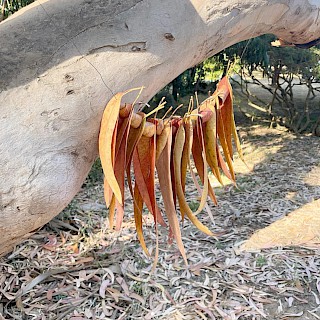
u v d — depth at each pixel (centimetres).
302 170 490
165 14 126
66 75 111
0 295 261
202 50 144
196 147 148
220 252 311
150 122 122
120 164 110
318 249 313
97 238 329
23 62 110
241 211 382
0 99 107
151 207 126
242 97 761
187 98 696
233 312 248
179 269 289
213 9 137
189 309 251
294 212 379
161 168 128
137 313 247
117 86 118
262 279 279
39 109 109
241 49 600
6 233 114
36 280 270
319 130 630
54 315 244
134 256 304
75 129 113
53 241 326
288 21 174
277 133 644
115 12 119
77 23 116
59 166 112
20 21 117
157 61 125
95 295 261
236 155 546
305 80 627
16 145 107
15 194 108
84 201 397
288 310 250
